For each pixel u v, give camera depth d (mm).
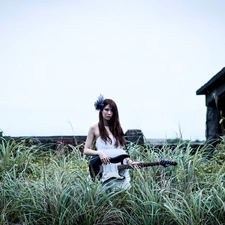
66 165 5324
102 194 4238
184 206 4031
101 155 4383
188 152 5414
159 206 4043
